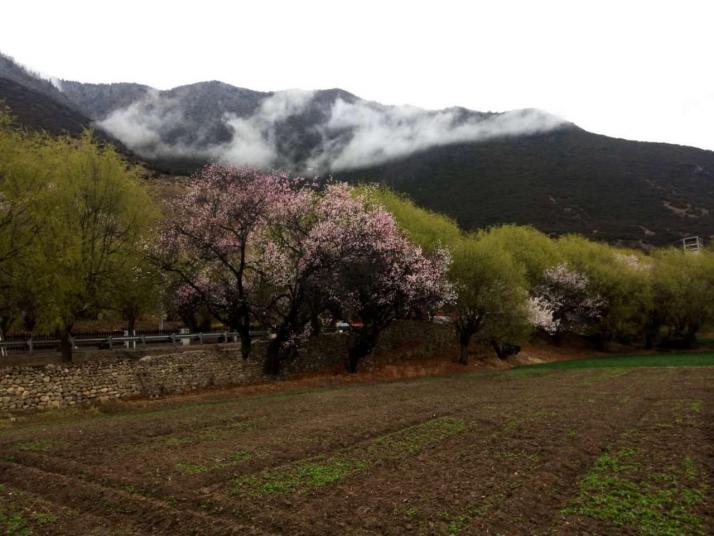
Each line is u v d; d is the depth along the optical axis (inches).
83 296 1013.8
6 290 952.9
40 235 954.7
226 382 1200.8
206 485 446.0
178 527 358.6
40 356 1026.1
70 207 1027.3
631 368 1498.5
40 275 934.4
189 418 770.8
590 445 558.9
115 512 390.0
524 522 361.7
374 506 392.8
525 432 630.5
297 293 1263.5
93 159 1067.9
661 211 4680.1
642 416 722.8
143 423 732.0
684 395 896.3
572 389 1051.3
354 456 536.1
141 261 1129.4
